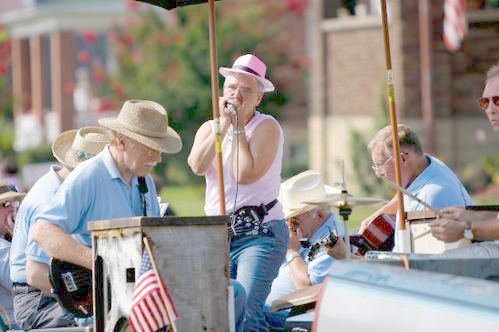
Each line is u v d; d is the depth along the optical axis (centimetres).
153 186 1645
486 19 5559
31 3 8856
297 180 1861
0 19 9331
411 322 1052
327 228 1836
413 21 5622
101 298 1398
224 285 1350
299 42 8569
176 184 6016
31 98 9425
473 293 1012
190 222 1336
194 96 5684
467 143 5619
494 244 1376
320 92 6347
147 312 1280
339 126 6194
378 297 1088
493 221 1417
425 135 5581
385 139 1819
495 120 1612
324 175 6291
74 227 1545
